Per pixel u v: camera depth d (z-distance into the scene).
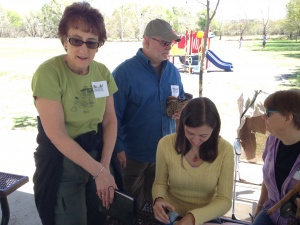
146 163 2.61
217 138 1.83
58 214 1.86
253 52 21.98
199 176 1.88
